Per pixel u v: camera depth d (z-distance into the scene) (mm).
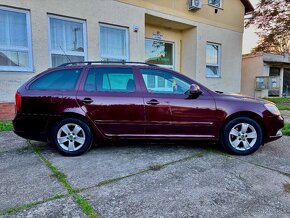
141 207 2719
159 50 11953
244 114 4383
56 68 4480
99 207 2719
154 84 4473
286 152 4598
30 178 3445
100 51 8867
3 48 7180
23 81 7426
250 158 4254
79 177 3479
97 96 4309
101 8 8664
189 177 3480
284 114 9203
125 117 4316
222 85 13328
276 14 12672
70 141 4344
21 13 7332
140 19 9656
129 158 4238
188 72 12445
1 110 7141
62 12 7914
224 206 2750
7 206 2734
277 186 3217
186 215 2574
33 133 4324
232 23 13438
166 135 4383
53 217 2525
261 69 16484
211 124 4336
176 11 10906
